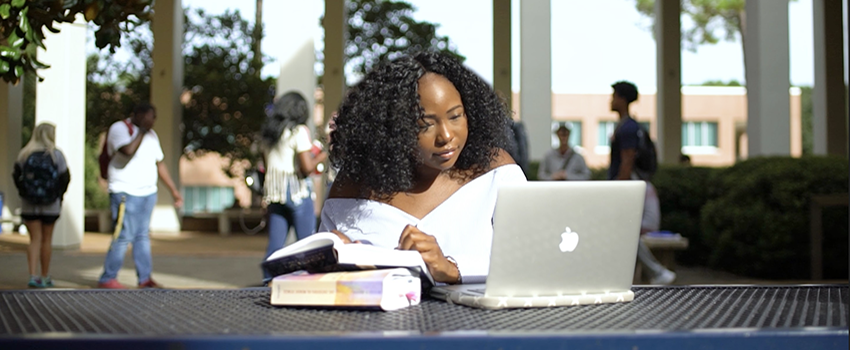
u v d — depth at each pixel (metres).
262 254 10.80
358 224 2.14
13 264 9.20
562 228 1.55
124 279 7.78
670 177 9.97
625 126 7.05
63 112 10.98
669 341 1.10
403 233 1.87
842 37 15.09
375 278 1.50
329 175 6.18
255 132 17.09
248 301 1.64
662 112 14.55
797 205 7.94
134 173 6.79
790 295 1.72
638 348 1.09
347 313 1.46
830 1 15.05
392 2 19.75
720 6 29.12
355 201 2.16
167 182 7.21
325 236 1.72
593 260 1.59
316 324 1.31
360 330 1.23
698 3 29.41
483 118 2.14
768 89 12.84
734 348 1.11
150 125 6.86
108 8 2.39
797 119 37.41
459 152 2.06
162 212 15.33
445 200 2.15
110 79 18.02
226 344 1.05
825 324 1.29
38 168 7.07
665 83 14.51
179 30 15.30
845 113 15.07
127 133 6.73
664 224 9.94
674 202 9.96
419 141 2.04
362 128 2.06
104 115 17.58
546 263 1.55
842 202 7.43
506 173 2.19
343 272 1.70
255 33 17.81
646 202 7.34
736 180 8.62
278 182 5.98
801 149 37.62
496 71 13.79
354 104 2.09
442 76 2.08
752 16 13.07
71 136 11.14
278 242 6.02
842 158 8.15
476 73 2.17
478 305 1.54
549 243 1.55
